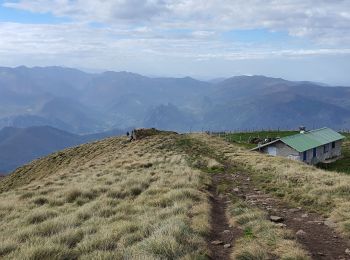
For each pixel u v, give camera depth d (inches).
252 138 3860.7
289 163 1637.6
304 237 538.6
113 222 612.4
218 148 2354.8
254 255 434.3
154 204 772.6
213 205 794.2
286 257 429.7
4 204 860.6
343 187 908.6
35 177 2711.6
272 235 519.5
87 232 549.3
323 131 3400.6
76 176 1472.7
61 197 930.1
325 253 468.8
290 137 2940.5
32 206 852.0
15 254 455.5
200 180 1096.2
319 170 1473.9
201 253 441.4
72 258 450.9
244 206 738.8
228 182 1146.7
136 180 1077.1
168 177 1153.4
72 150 3208.7
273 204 808.9
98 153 2770.7
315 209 746.2
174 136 2891.2
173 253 426.6
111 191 938.7
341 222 600.1
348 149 3690.9
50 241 491.5
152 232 510.3
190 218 625.6
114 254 430.0
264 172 1357.0
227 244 496.4
